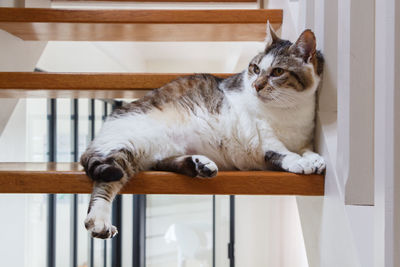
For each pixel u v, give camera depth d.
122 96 1.44
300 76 1.04
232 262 4.07
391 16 0.60
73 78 1.25
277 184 0.94
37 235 2.36
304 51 1.04
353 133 0.80
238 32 1.56
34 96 1.42
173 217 4.43
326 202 0.91
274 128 1.14
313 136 1.12
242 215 4.01
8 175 0.96
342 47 0.83
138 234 4.32
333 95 1.01
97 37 1.63
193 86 1.28
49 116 2.54
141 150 1.14
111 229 0.92
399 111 0.60
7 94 1.36
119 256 4.03
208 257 4.27
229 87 1.25
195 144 1.23
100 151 1.07
